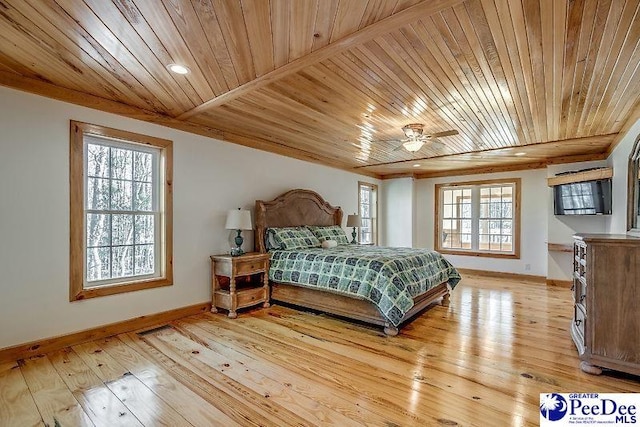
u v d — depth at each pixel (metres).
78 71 2.53
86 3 1.69
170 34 1.98
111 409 2.00
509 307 4.32
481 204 6.88
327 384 2.31
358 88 2.77
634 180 3.58
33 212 2.77
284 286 4.33
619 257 2.42
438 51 2.17
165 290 3.70
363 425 1.86
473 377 2.42
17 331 2.68
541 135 4.23
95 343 3.04
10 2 1.68
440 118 3.55
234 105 3.25
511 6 1.70
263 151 4.84
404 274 3.60
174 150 3.76
